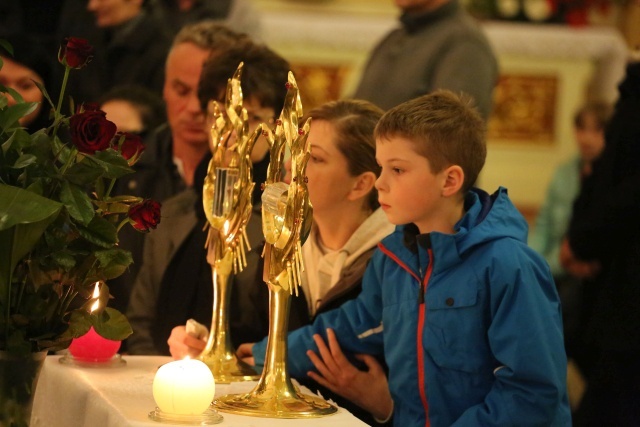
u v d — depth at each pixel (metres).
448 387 2.49
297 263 2.25
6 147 2.12
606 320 3.40
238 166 2.62
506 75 8.02
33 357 2.19
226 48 3.29
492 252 2.45
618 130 3.61
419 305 2.54
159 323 3.28
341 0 7.88
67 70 2.24
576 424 3.56
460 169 2.50
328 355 2.73
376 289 2.74
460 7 4.82
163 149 3.93
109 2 4.68
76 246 2.20
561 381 2.40
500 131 8.11
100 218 2.18
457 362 2.47
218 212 2.62
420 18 4.74
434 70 4.69
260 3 7.77
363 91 4.87
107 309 2.28
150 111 4.14
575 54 7.89
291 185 2.24
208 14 5.19
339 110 2.92
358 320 2.77
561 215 6.29
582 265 4.44
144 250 3.36
